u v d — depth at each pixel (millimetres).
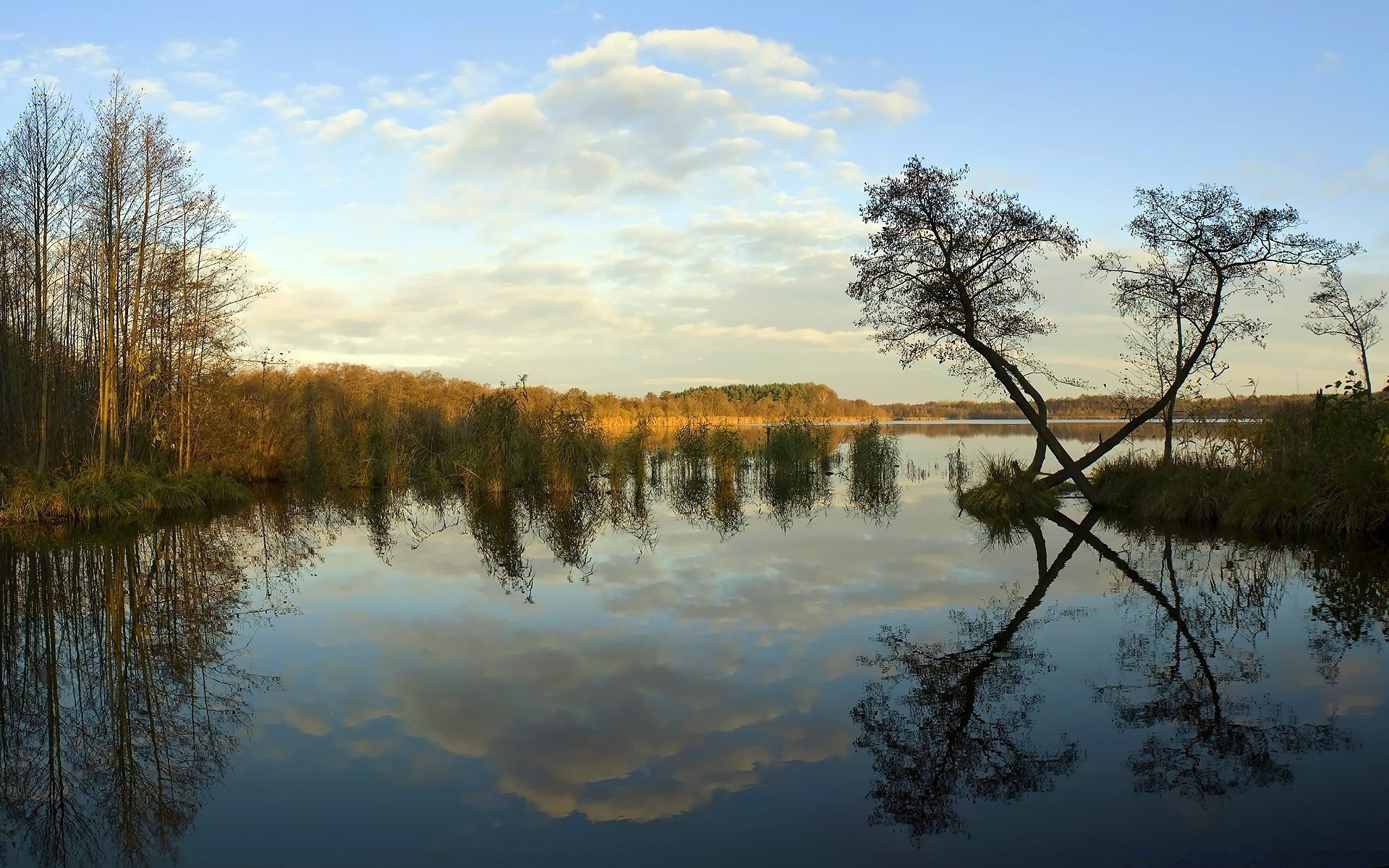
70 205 19453
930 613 9148
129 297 21266
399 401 32469
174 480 20500
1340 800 4695
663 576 11336
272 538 15422
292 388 30734
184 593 10773
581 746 5605
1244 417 16984
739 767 5254
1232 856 4113
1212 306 16391
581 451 23266
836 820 4559
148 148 20719
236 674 7387
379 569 12266
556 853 4223
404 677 7164
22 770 5461
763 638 8219
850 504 20188
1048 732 5773
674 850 4246
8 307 20312
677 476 27094
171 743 5848
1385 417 13945
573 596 10211
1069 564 11938
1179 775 5043
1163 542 13703
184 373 22609
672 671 7195
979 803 4730
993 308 17406
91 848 4398
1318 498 13523
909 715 6121
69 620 9461
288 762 5457
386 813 4707
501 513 19031
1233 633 8211
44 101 19141
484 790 4984
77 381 21281
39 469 18391
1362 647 7680
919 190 16766
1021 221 16562
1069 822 4496
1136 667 7184
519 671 7258
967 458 31875
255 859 4219
